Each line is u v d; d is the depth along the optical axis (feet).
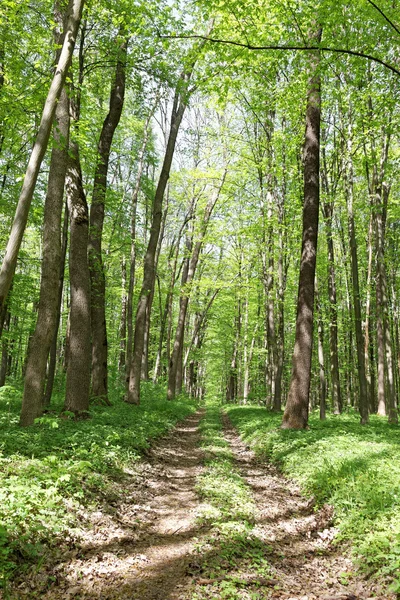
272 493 26.86
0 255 66.59
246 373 113.91
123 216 77.51
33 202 52.90
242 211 87.04
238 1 30.32
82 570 14.82
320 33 41.14
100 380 51.60
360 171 64.75
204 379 201.57
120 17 38.34
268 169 63.21
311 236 46.96
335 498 21.75
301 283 46.93
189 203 109.40
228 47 33.09
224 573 15.28
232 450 44.01
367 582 14.38
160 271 133.39
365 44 36.65
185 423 67.00
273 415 62.75
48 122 23.84
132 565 15.87
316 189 47.34
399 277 93.45
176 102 63.36
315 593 14.17
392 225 90.33
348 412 83.56
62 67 24.62
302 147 58.85
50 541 15.57
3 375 64.28
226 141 73.87
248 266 94.89
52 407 44.75
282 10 32.73
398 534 15.81
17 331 58.65
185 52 46.70
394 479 21.94
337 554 17.29
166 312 116.67
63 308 110.52
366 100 48.06
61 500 18.45
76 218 40.06
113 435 30.89
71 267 39.70
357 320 54.29
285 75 50.47
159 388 102.78
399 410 89.35
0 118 36.11
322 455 30.04
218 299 123.95
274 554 17.57
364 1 29.55
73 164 40.19
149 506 23.00
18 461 21.07
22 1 34.76
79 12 25.61
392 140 63.16
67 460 23.34
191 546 17.92
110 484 23.24
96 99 68.13
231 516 21.17
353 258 55.77
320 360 62.28
